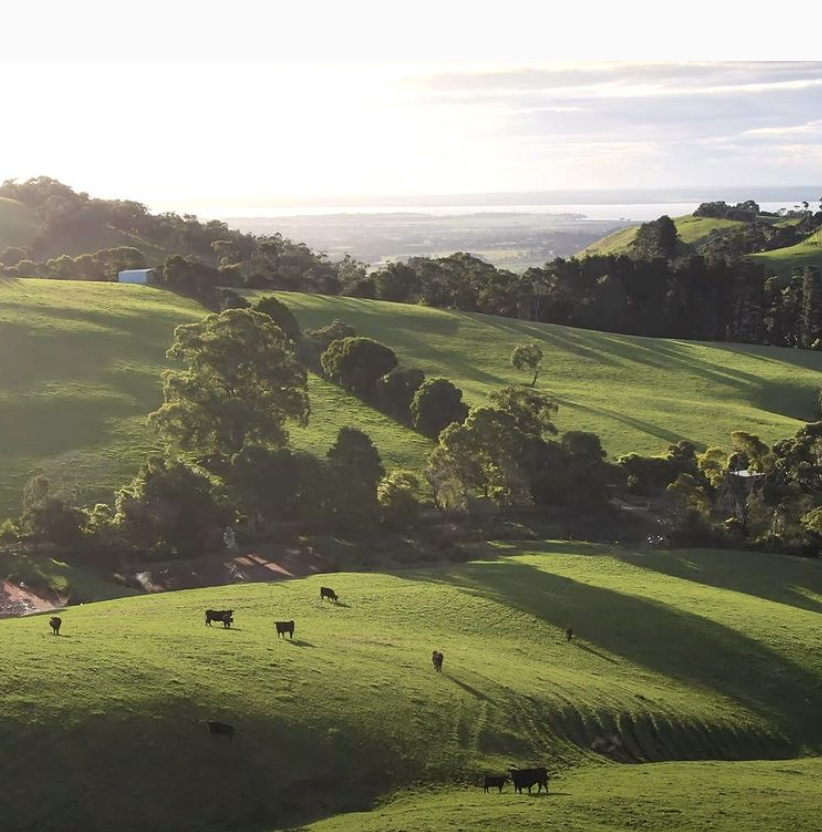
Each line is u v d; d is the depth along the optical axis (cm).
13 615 6119
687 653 5725
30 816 3281
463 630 5706
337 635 5162
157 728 3744
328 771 3784
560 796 3766
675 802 3750
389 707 4238
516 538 8438
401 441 10706
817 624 6394
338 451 8544
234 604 5819
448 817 3462
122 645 4431
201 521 7600
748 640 5941
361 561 7506
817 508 8781
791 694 5441
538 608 6191
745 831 3497
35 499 7519
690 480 9181
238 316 9556
